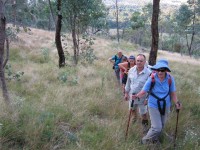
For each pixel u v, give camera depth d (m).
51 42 27.62
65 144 5.27
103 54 23.33
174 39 75.81
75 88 9.46
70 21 15.88
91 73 13.09
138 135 6.05
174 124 6.67
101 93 8.83
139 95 5.67
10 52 18.36
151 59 10.70
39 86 9.77
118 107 7.54
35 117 5.80
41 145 5.11
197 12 58.12
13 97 7.46
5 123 5.30
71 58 17.38
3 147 4.85
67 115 6.60
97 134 5.85
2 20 6.43
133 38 84.81
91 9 15.93
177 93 9.23
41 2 15.95
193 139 5.98
